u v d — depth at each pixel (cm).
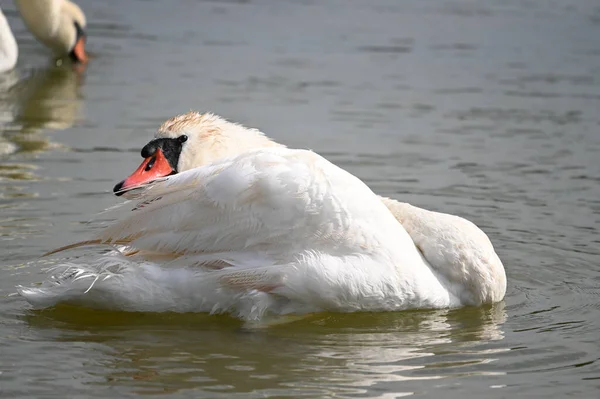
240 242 1130
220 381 968
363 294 1120
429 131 2005
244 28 2912
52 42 2573
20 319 1126
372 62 2569
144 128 1969
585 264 1351
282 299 1127
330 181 1130
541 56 2666
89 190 1579
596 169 1795
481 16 3116
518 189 1680
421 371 1005
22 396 926
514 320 1162
